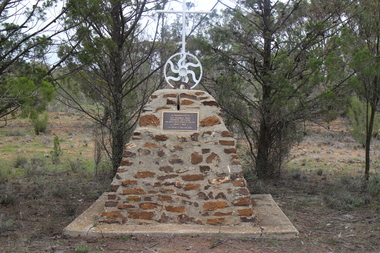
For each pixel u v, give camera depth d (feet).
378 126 53.31
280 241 17.31
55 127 73.31
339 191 27.20
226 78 31.89
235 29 33.32
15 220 20.76
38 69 26.66
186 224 18.66
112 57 30.37
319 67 27.48
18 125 75.31
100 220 18.83
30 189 28.63
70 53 28.12
